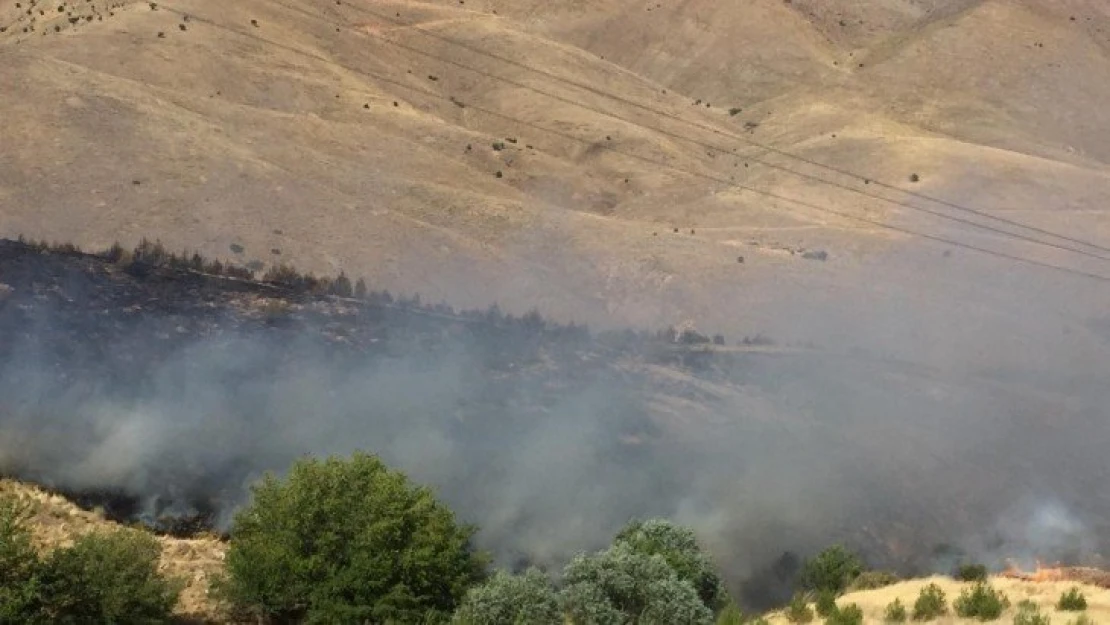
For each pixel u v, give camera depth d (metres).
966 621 26.30
